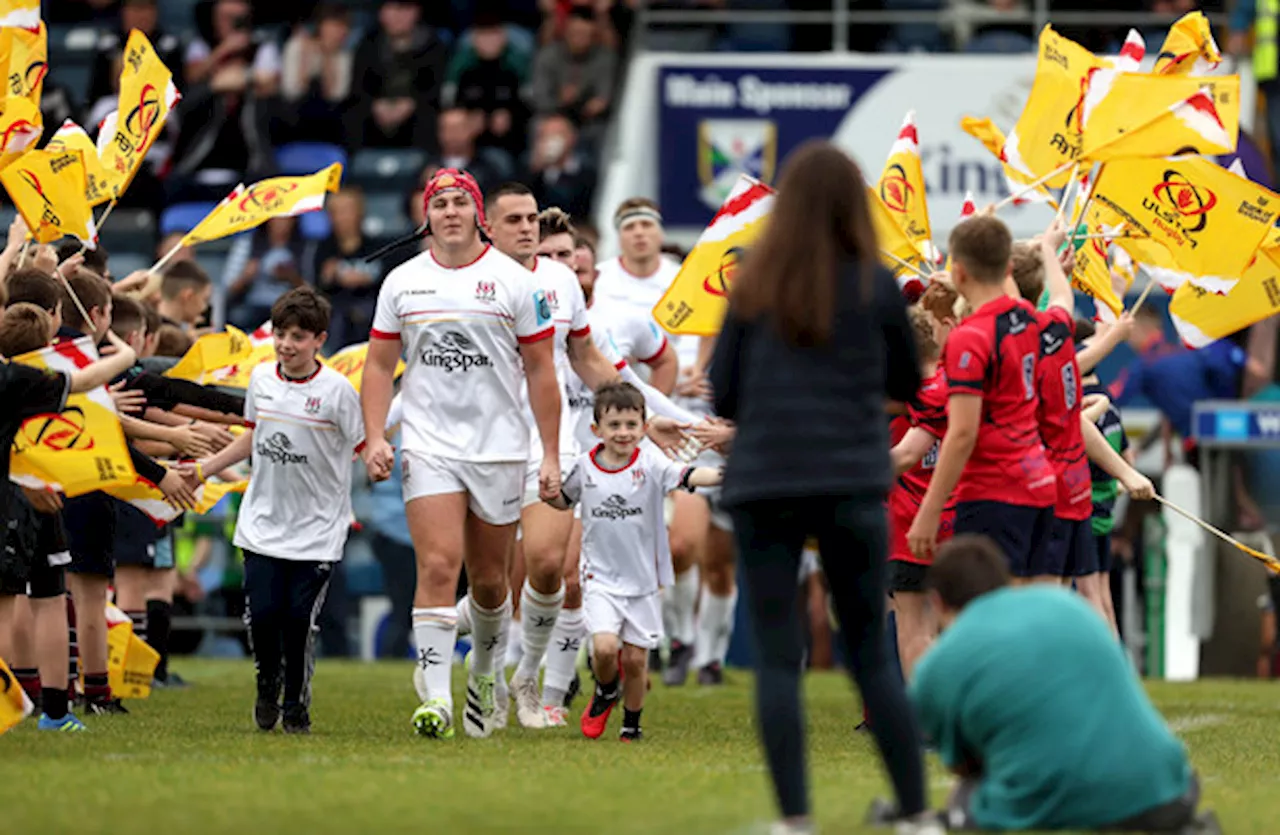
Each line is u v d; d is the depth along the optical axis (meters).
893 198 32.22
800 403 17.42
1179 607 49.78
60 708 27.91
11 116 27.69
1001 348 24.19
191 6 74.25
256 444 27.55
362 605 54.28
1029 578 24.92
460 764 23.41
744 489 17.44
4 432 22.84
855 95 58.75
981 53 62.31
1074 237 30.95
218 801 19.34
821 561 17.89
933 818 17.47
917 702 18.30
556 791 20.61
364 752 24.86
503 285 26.92
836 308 17.52
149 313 33.06
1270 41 64.38
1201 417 49.12
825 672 50.53
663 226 59.03
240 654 52.88
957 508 24.94
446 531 26.81
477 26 68.00
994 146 32.50
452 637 27.12
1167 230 31.36
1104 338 30.91
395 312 27.11
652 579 28.19
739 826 18.02
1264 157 61.03
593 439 32.56
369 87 68.44
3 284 24.69
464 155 66.25
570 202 63.72
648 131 61.16
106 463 24.73
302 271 62.00
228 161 67.19
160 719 30.67
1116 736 17.70
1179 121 28.84
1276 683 46.34
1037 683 17.80
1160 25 63.62
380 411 27.11
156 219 66.38
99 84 68.25
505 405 27.09
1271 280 32.50
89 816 18.19
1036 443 24.77
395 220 66.31
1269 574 49.44
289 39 70.62
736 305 17.72
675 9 64.75
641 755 25.23
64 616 28.00
